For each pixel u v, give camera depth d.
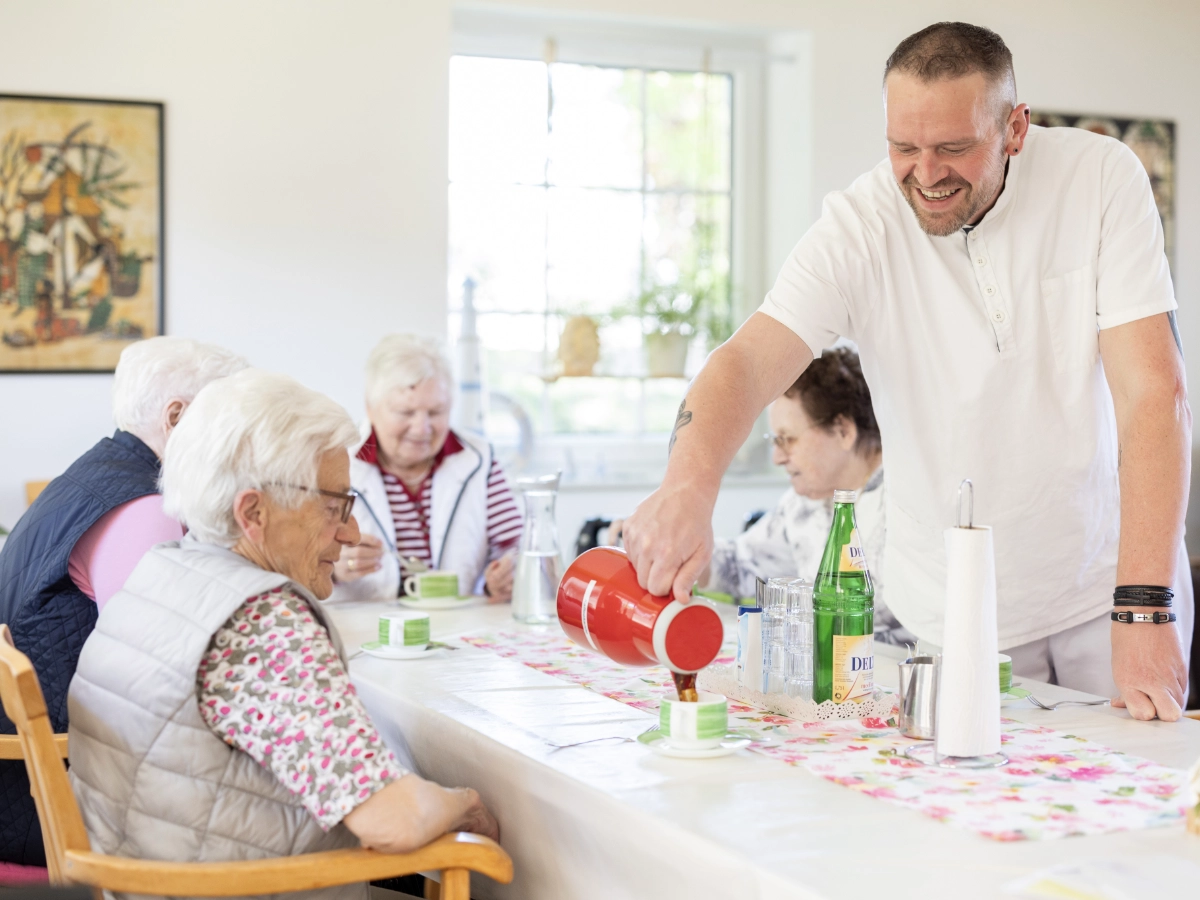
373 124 3.55
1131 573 1.52
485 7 3.71
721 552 2.55
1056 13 4.14
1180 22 4.28
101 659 1.24
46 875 1.57
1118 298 1.69
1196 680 2.23
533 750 1.29
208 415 1.32
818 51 3.93
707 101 4.12
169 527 1.70
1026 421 1.78
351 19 3.51
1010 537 1.83
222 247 3.45
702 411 1.66
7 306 3.30
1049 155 1.73
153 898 1.23
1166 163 4.29
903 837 1.01
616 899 1.13
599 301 4.06
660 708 1.33
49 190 3.31
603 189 4.05
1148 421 1.62
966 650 1.23
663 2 3.79
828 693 1.43
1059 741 1.32
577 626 1.40
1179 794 1.10
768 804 1.10
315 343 3.54
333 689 1.19
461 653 1.87
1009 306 1.74
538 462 4.00
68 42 3.30
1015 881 0.92
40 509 1.71
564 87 3.97
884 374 1.87
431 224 3.61
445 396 2.57
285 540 1.35
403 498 2.65
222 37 3.42
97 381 3.38
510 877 1.20
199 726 1.19
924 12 4.02
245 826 1.20
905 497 1.92
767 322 1.79
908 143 1.58
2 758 1.48
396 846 1.16
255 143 3.46
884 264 1.79
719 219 4.20
